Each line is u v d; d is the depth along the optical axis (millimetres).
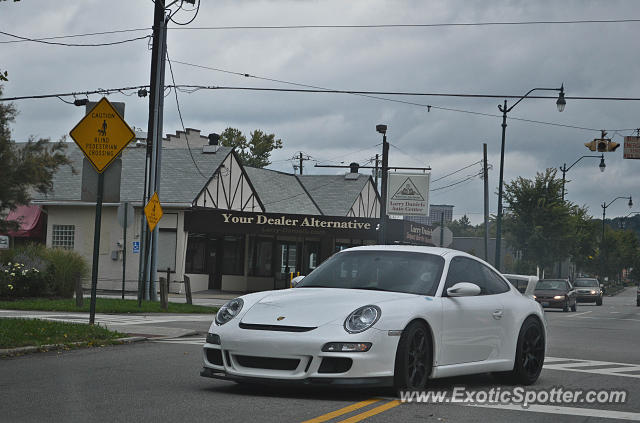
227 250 40344
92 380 8531
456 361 8250
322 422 6336
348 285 8375
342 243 44750
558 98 29906
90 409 6754
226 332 7516
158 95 24578
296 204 49031
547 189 56594
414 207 46062
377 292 8023
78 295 20062
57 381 8422
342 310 7465
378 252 8828
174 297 33531
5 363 9875
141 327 15117
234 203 41500
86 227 39188
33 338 11703
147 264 24484
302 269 43531
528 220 56531
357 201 52906
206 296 35500
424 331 7812
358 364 7152
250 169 49250
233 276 40531
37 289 23188
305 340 7172
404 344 7465
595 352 13938
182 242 37625
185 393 7684
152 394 7605
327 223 40312
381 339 7285
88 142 13875
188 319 18609
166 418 6375
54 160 21984
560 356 12852
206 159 40406
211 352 7707
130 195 38844
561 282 38812
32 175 21562
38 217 40031
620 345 15984
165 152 41156
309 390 7957
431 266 8531
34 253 24219
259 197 45688
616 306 50250
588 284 52031
